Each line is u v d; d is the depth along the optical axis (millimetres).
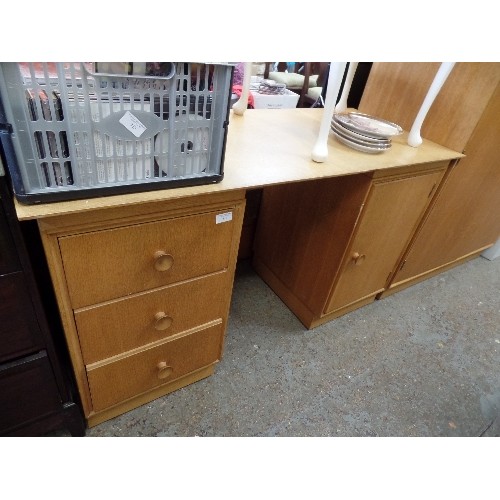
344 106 1393
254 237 1690
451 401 1259
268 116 1324
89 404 942
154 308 866
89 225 649
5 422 806
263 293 1609
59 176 581
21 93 478
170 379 1077
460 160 1249
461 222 1583
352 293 1425
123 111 567
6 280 625
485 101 1131
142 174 655
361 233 1179
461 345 1489
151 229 724
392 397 1242
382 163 1034
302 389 1224
